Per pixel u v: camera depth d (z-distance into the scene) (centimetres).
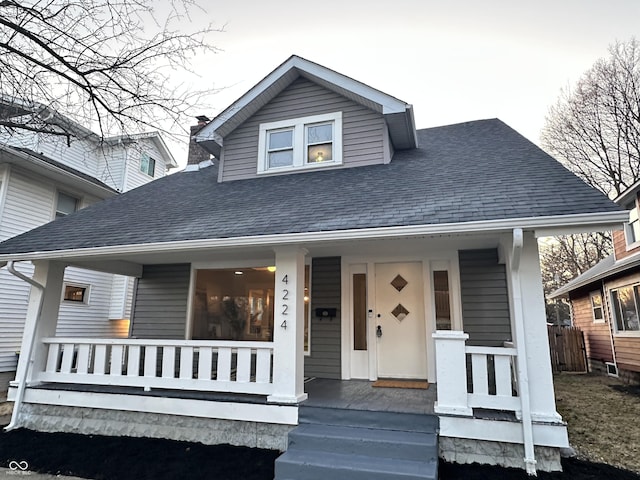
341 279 710
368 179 668
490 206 455
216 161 1019
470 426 418
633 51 1872
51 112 570
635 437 561
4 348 940
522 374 413
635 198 1073
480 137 809
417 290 682
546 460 404
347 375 675
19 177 998
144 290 852
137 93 570
